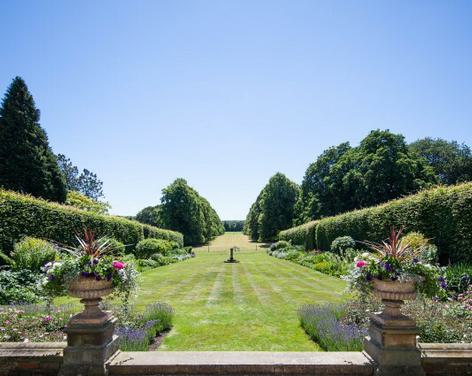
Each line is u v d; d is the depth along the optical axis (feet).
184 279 45.37
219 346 17.69
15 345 12.29
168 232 112.78
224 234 294.87
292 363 11.56
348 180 106.73
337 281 42.50
